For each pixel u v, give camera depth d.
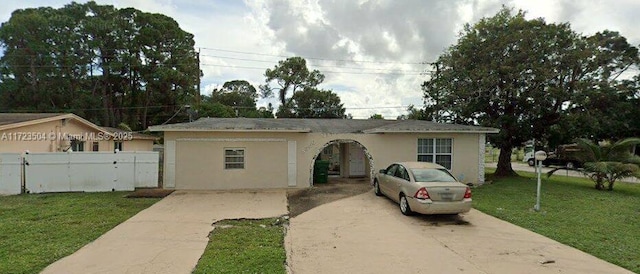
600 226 7.79
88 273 4.88
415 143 14.26
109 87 35.75
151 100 35.66
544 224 7.93
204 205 9.80
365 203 10.24
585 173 14.12
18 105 31.48
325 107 47.75
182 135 12.71
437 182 8.38
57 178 11.61
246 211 9.05
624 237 6.96
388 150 14.14
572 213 9.09
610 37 16.45
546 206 9.98
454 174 14.48
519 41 16.02
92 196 10.97
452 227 7.63
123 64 33.88
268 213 8.83
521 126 16.48
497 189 13.31
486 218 8.51
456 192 8.04
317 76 48.94
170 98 35.62
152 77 34.47
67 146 16.50
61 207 9.19
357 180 15.59
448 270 5.18
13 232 6.79
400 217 8.52
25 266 5.06
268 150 13.27
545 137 17.69
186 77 35.47
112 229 7.15
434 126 14.57
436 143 14.41
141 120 36.69
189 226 7.48
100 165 11.95
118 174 12.12
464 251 6.04
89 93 34.62
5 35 30.55
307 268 5.19
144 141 30.14
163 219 8.08
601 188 13.70
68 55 32.50
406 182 8.79
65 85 32.72
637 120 17.39
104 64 34.22
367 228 7.49
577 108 16.41
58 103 33.00
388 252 5.94
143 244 6.20
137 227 7.34
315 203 10.25
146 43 34.94
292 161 13.41
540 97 15.84
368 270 5.14
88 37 33.78
